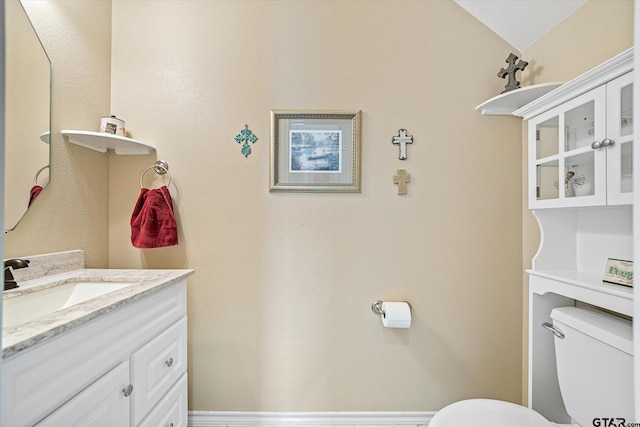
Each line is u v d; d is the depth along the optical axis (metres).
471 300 1.49
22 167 1.07
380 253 1.48
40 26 1.14
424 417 1.49
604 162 0.92
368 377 1.50
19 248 1.07
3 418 0.58
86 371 0.77
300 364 1.49
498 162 1.48
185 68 1.47
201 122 1.48
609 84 0.90
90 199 1.38
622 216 1.03
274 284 1.49
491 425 1.06
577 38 1.21
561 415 1.24
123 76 1.48
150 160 1.48
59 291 1.09
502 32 1.45
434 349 1.49
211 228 1.48
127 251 1.48
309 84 1.47
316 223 1.48
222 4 1.47
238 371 1.49
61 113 1.23
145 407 1.00
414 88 1.47
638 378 0.38
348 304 1.49
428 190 1.48
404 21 1.47
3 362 0.58
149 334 1.02
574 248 1.22
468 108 1.48
